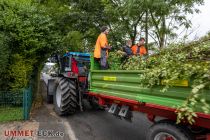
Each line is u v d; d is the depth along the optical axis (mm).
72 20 13844
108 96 5031
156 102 3686
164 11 10844
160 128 3703
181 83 3250
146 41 13070
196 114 3027
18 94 7504
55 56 8953
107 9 12766
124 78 4438
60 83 6879
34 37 7961
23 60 8031
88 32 13375
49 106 8445
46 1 14219
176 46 5105
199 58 3775
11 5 8305
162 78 3547
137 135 5691
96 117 7156
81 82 7117
